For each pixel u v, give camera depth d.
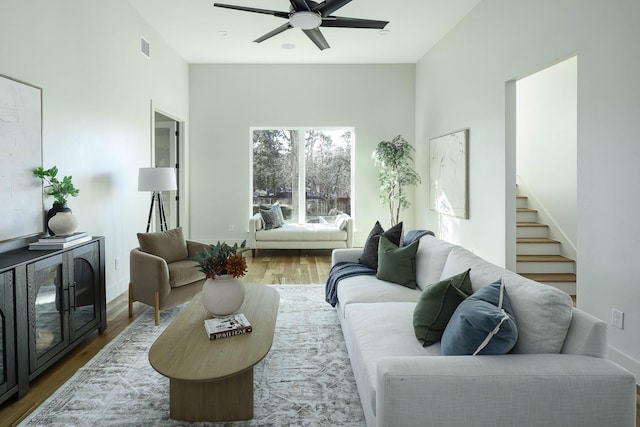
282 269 5.71
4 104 2.63
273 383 2.42
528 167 5.52
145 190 4.48
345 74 7.05
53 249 2.70
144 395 2.30
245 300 2.82
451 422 1.45
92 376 2.52
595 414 1.45
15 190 2.74
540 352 1.61
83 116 3.64
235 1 4.53
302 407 2.17
